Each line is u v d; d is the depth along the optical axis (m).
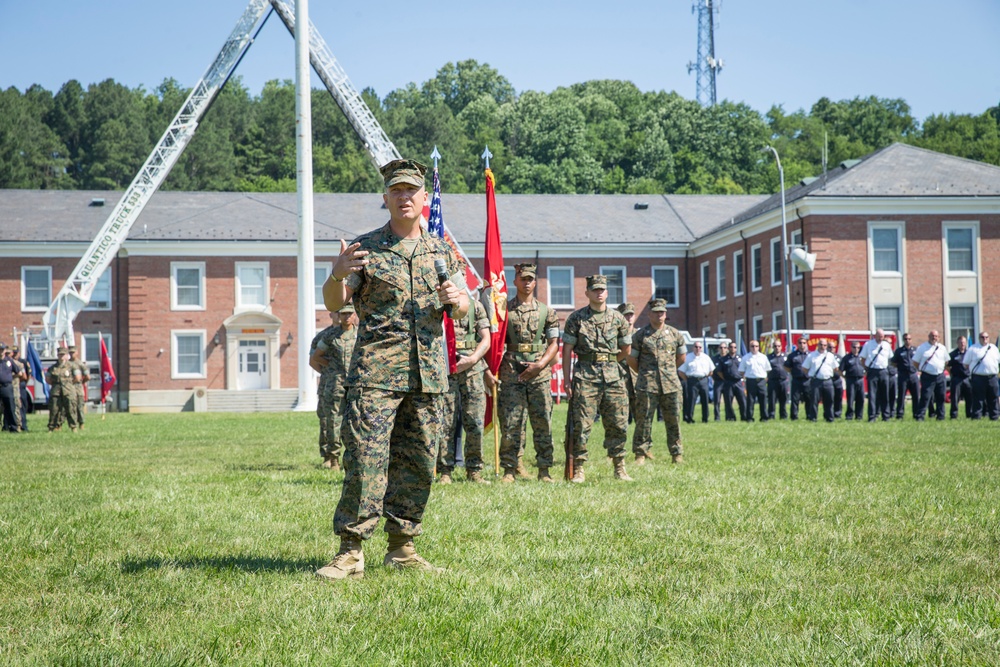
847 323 47.69
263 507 9.16
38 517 8.45
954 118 105.94
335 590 5.51
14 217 58.03
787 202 49.09
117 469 13.87
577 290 59.94
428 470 6.21
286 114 111.12
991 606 5.04
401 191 6.11
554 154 101.81
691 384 29.09
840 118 115.50
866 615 4.90
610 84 128.25
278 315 57.00
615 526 7.78
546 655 4.32
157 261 56.19
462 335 11.73
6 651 4.35
